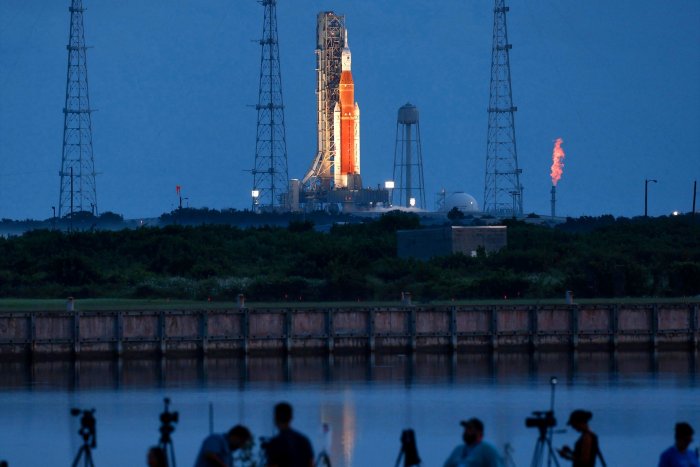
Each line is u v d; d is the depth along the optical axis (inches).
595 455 7170.3
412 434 7490.2
